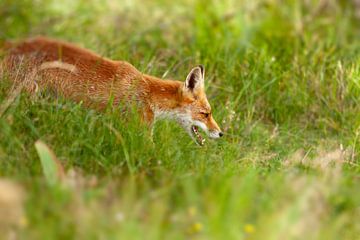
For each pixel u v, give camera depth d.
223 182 11.68
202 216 10.62
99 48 18.70
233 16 20.62
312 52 18.97
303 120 17.42
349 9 21.45
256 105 17.42
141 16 21.30
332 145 16.16
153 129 14.19
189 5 21.67
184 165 13.05
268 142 15.80
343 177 13.17
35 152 12.38
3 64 13.97
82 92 14.07
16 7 20.83
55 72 13.93
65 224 9.95
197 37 19.47
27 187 11.12
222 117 16.11
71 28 20.38
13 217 10.04
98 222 9.94
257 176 12.64
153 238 9.68
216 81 17.67
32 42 14.26
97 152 12.59
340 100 17.72
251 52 18.62
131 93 14.27
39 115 13.11
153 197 11.17
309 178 12.60
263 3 21.16
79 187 11.14
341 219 10.85
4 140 12.38
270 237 9.96
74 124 13.09
